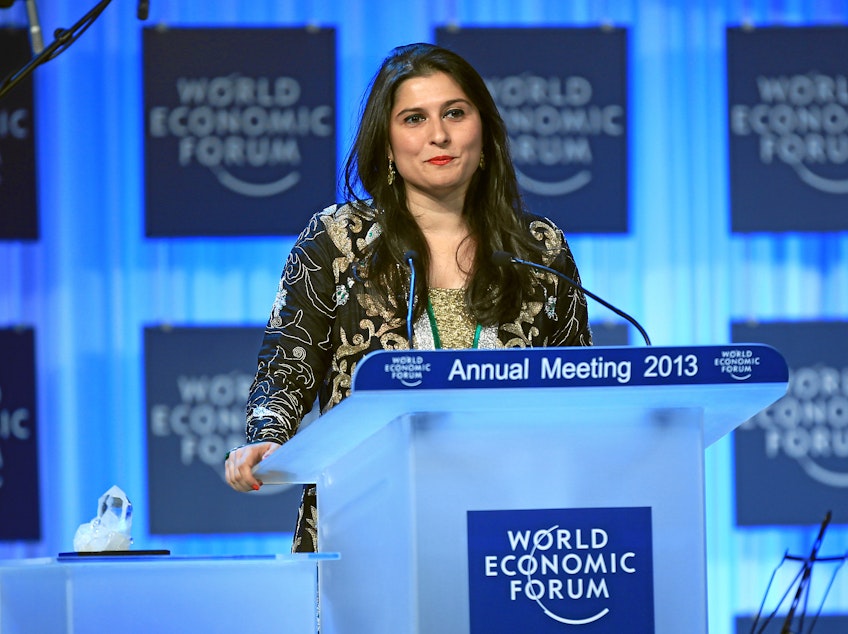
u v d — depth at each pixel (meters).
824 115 13.72
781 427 13.62
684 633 4.82
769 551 13.81
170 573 5.21
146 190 13.41
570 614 4.77
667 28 13.98
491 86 13.50
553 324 6.95
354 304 6.76
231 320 13.70
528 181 13.47
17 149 13.48
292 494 13.41
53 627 5.16
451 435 4.75
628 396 4.72
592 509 4.81
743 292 13.95
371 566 5.13
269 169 13.50
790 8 14.03
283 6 13.75
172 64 13.43
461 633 4.69
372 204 6.99
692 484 4.86
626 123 13.56
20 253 13.58
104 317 13.63
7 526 13.31
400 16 13.81
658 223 13.95
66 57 13.63
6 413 13.39
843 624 13.58
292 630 5.25
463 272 6.91
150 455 13.34
